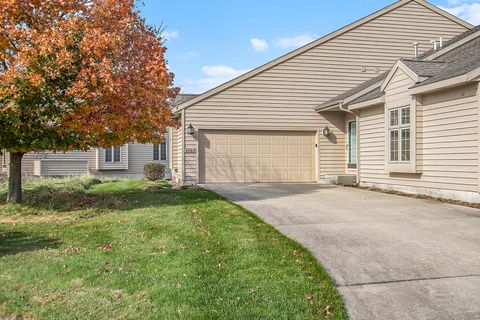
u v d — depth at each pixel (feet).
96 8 31.40
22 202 33.76
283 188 45.65
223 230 23.25
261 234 22.39
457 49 45.57
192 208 30.86
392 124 40.57
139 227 24.75
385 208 30.63
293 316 12.76
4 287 15.30
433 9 56.29
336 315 12.95
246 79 52.37
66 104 29.58
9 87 27.35
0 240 22.47
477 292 14.60
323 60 54.08
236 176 52.42
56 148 32.22
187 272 16.29
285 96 53.31
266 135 53.21
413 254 18.80
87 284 15.40
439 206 31.32
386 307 13.64
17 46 30.37
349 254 18.90
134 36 33.01
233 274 16.15
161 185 49.75
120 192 43.55
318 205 32.17
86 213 30.40
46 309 13.44
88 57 28.40
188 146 51.19
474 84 31.58
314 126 54.08
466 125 32.42
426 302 13.93
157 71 31.60
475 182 31.68
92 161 77.25
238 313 12.86
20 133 29.81
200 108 51.47
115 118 30.60
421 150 37.29
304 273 16.26
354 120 52.19
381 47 55.26
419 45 56.03
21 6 29.76
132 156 80.69
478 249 19.47
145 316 12.79
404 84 38.52
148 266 17.28
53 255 19.26
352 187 46.88
